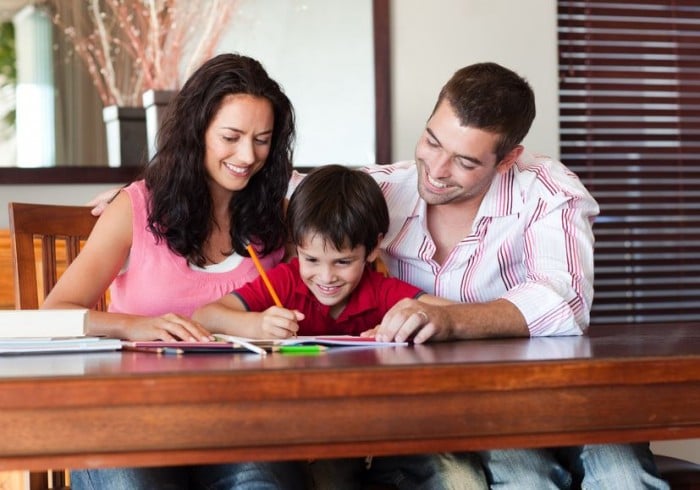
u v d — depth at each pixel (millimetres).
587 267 1725
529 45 2932
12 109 2607
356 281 1701
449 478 1387
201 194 1775
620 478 1378
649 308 3217
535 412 1077
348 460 1513
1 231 2322
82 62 2641
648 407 1114
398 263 1869
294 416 1011
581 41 3143
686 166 3240
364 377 1021
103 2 2648
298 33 2762
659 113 3211
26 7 2617
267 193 1833
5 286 2316
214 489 1373
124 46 2656
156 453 979
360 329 1740
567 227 1739
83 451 968
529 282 1635
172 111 1779
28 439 959
